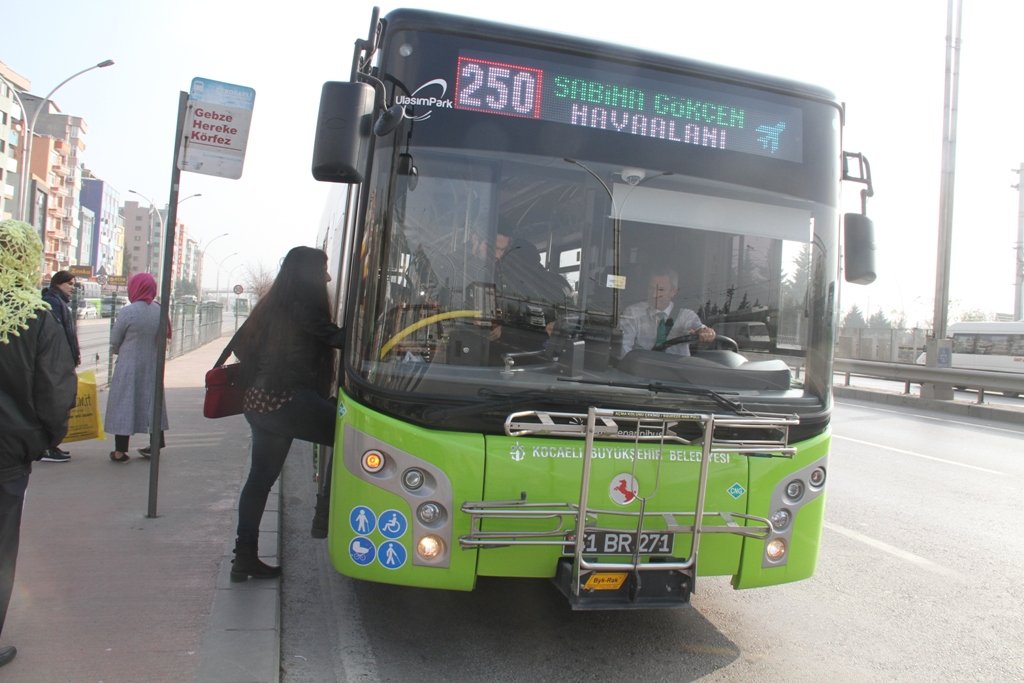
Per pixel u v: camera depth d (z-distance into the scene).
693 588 3.82
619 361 4.07
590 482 3.79
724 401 4.03
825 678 4.22
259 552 5.27
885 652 4.60
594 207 4.17
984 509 8.27
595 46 4.27
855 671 4.33
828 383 4.39
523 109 4.14
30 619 4.09
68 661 3.66
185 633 4.00
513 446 3.74
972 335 33.72
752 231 4.38
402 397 3.75
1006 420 17.39
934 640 4.80
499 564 3.80
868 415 17.45
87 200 134.25
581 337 4.05
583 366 4.02
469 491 3.71
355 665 4.05
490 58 4.12
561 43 4.22
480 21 4.13
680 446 3.91
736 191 4.39
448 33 4.09
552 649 4.37
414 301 3.90
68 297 7.80
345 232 5.41
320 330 4.62
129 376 7.73
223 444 9.01
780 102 4.54
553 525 3.76
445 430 3.75
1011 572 6.14
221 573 4.85
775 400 4.17
